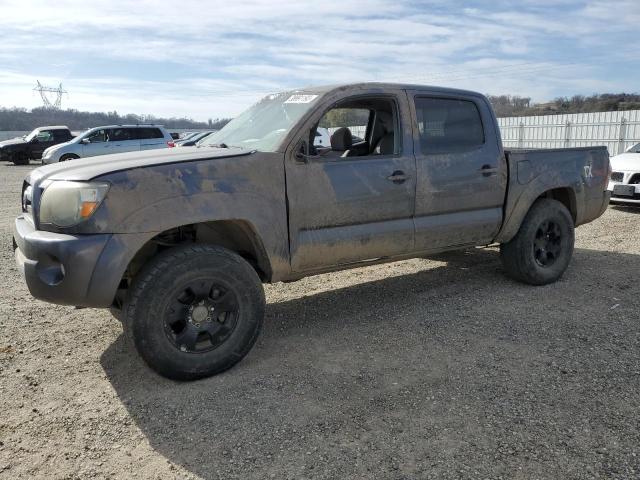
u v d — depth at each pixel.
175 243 3.86
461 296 5.20
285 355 3.94
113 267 3.20
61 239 3.17
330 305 5.05
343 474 2.55
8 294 5.45
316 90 4.33
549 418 2.99
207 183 3.51
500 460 2.62
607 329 4.27
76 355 3.98
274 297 5.34
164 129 21.30
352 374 3.59
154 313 3.33
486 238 5.13
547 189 5.38
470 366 3.67
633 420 2.95
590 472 2.52
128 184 3.26
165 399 3.31
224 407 3.19
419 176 4.51
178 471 2.61
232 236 4.00
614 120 27.53
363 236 4.26
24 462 2.71
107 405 3.25
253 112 4.69
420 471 2.56
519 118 32.34
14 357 3.95
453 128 4.84
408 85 4.60
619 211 10.54
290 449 2.76
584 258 6.67
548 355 3.81
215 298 3.57
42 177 3.54
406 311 4.83
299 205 3.93
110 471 2.63
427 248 4.73
